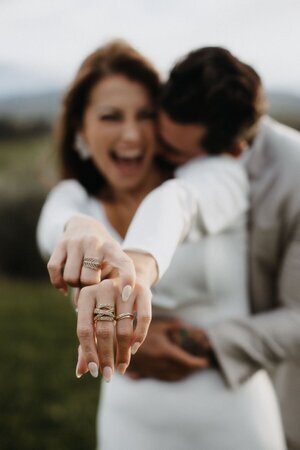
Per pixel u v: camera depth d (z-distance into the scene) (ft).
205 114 5.58
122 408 6.26
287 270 5.81
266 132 6.10
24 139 44.88
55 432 12.05
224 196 5.26
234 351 5.72
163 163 6.92
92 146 6.84
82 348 3.22
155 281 3.81
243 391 5.94
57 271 3.64
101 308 3.23
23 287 27.78
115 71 6.53
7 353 16.53
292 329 5.76
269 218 5.76
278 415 6.54
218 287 5.85
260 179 5.88
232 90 5.52
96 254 3.49
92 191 7.29
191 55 5.69
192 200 4.71
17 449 11.41
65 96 7.12
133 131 6.50
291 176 5.73
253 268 6.01
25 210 33.09
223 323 5.82
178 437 5.91
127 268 3.32
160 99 6.01
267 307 6.19
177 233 4.22
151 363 5.85
